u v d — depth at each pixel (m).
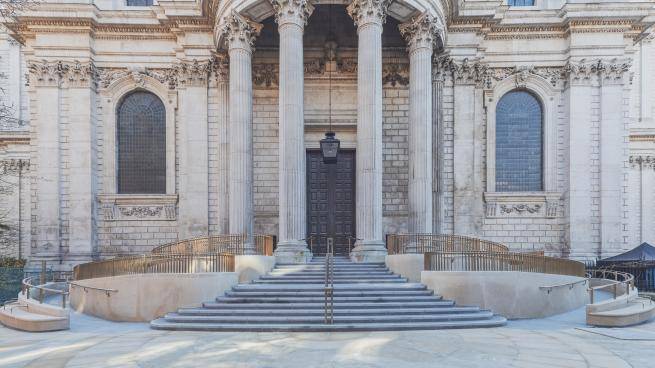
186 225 31.84
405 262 22.38
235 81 27.09
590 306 18.81
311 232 31.69
